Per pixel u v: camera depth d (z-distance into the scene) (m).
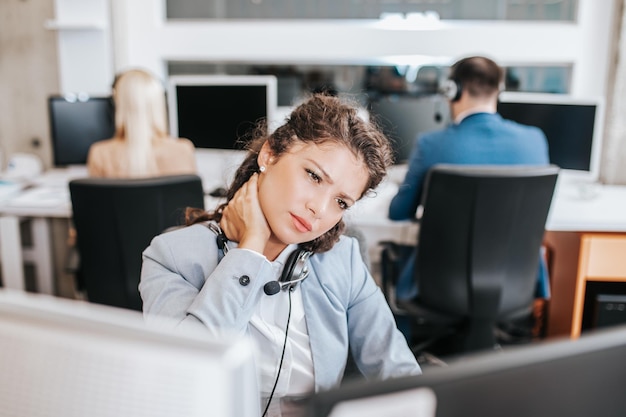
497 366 0.34
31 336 0.34
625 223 2.04
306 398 0.32
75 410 0.34
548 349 0.35
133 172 2.23
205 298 0.75
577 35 2.71
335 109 0.83
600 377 0.36
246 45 2.83
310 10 2.82
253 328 0.83
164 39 2.84
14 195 2.39
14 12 2.72
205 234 0.88
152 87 2.23
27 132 2.84
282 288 0.85
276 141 0.83
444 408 0.33
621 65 2.59
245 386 0.33
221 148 2.60
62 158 2.65
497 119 1.98
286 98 2.90
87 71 2.76
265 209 0.82
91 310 0.35
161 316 0.79
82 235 1.77
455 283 1.82
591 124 2.36
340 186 0.79
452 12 2.78
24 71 2.78
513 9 2.76
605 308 2.17
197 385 0.32
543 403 0.35
